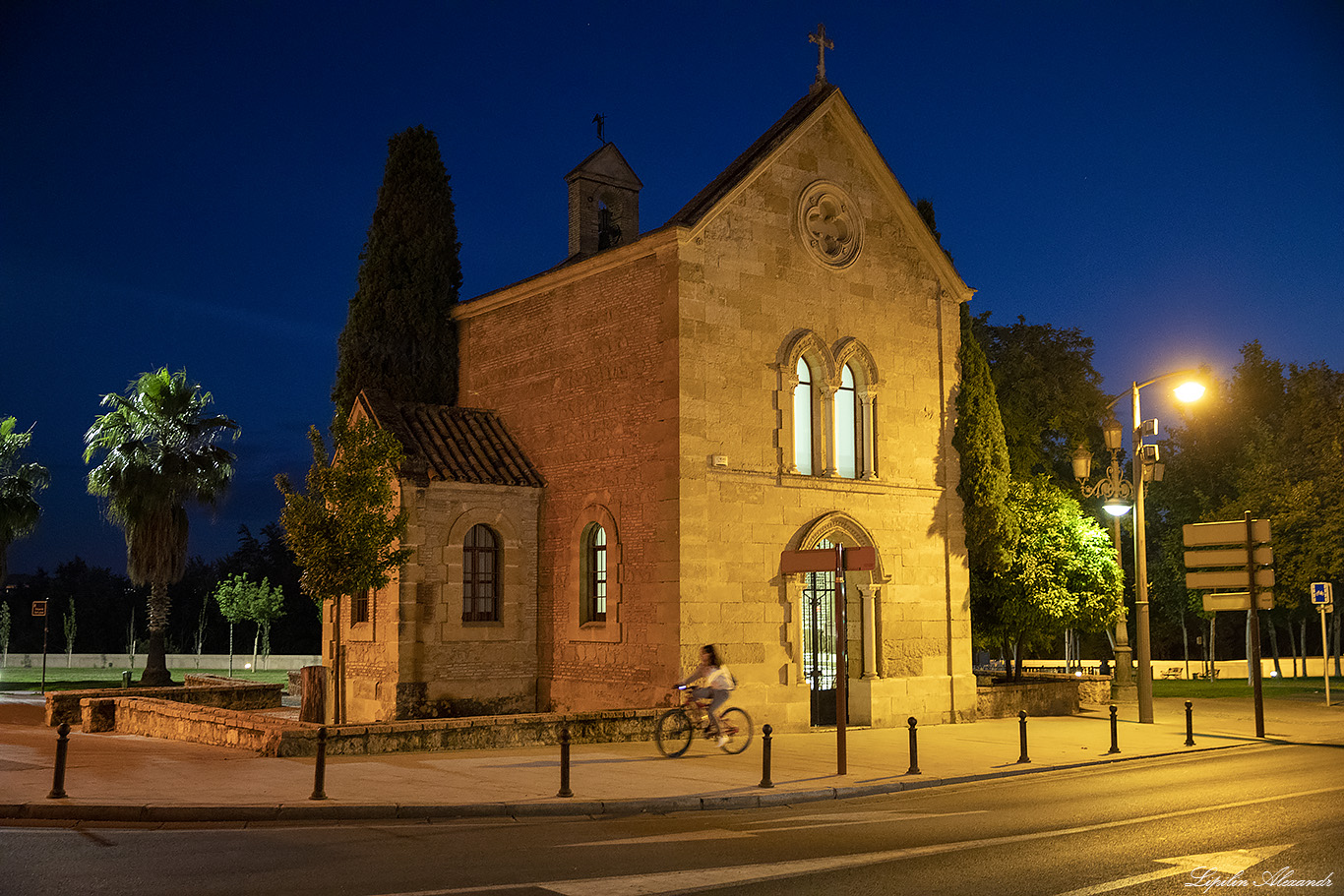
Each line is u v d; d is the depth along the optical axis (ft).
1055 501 99.35
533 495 84.89
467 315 96.99
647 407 75.31
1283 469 157.79
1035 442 120.26
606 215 106.22
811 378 81.00
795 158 80.79
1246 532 77.15
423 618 78.79
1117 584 98.22
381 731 56.90
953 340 89.66
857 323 83.30
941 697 84.28
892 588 82.53
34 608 129.39
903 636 82.84
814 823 41.14
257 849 34.47
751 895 28.86
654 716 66.44
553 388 85.25
